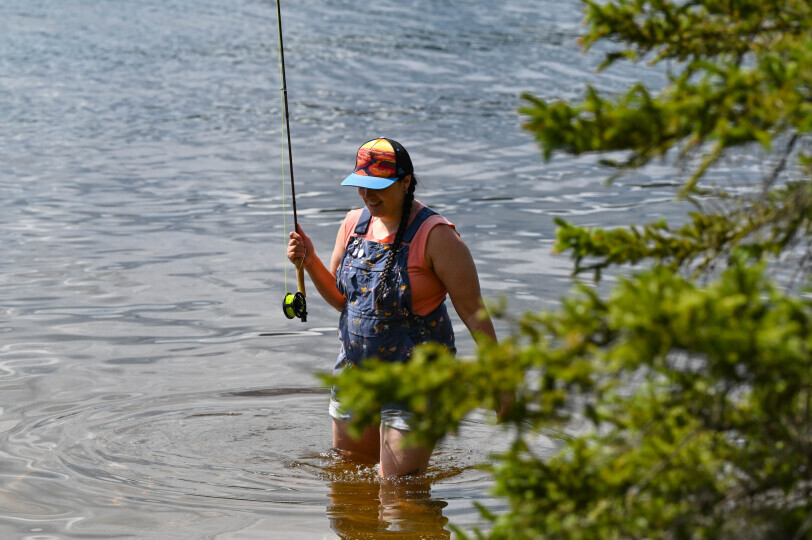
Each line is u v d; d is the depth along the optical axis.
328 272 11.58
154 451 11.71
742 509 4.88
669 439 5.15
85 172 25.77
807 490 4.89
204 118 32.53
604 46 45.62
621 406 5.21
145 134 30.22
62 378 13.87
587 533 4.83
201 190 24.30
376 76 39.78
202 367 14.38
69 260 19.06
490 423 4.71
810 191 5.18
